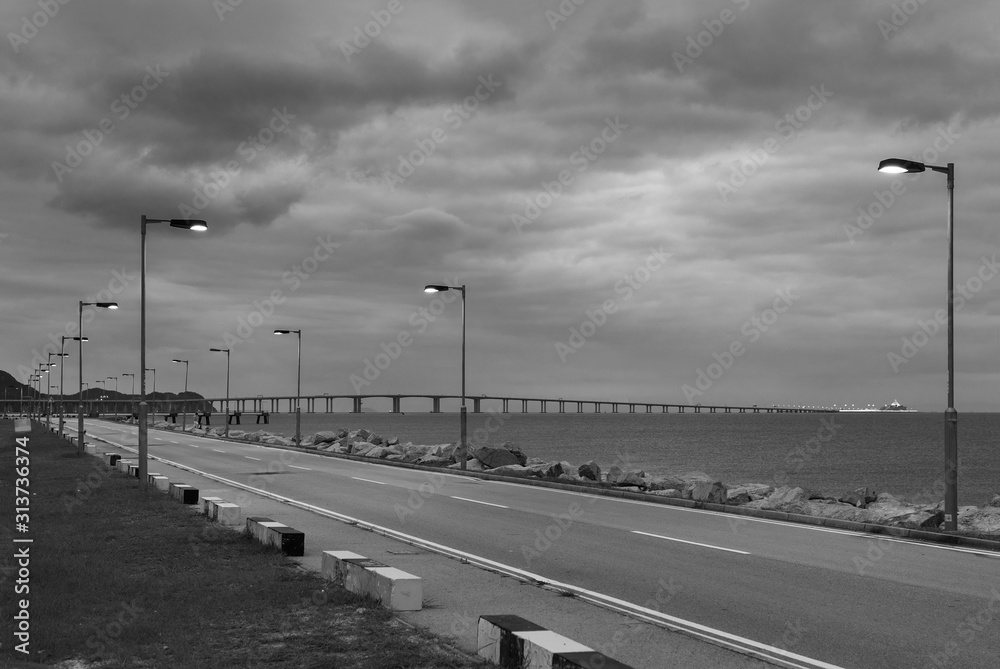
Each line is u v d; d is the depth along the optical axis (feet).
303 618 31.12
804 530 59.88
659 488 110.11
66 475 101.81
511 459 137.59
